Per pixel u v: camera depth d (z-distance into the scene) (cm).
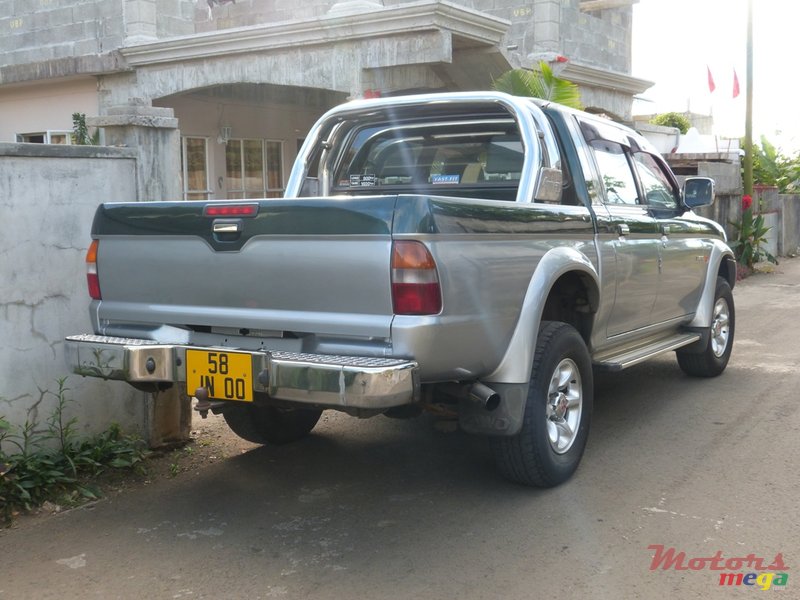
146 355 388
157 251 399
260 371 356
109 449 470
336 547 377
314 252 356
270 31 996
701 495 430
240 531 397
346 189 566
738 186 1548
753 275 1484
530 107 478
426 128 534
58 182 459
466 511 416
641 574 345
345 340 356
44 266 455
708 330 657
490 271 376
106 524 407
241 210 371
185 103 1232
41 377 455
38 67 1220
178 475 477
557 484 442
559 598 326
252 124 1363
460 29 942
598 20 1439
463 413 403
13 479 423
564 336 432
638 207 564
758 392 643
